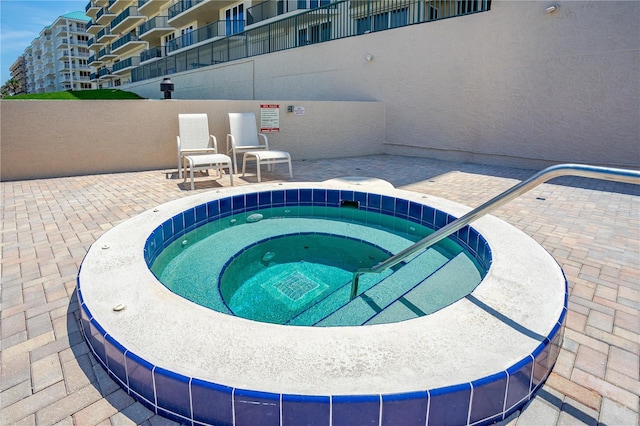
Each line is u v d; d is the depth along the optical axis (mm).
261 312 2734
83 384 1705
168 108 6898
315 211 5082
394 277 2945
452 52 8312
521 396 1588
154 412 1559
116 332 1716
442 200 4410
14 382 1715
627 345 2053
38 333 2084
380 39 9617
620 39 6223
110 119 6449
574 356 1961
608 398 1674
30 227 3768
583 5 6492
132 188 5457
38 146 6008
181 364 1512
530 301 2021
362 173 7008
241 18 20016
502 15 7445
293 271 3414
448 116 8594
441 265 3236
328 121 8852
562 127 7023
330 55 10945
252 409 1388
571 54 6734
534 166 7465
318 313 2625
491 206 2053
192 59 18281
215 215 4301
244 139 6902
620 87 6332
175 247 3641
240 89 14844
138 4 29719
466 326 1784
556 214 4414
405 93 9297
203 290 2863
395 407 1361
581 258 3195
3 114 5723
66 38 63469
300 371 1475
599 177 1604
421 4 10836
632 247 3430
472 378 1446
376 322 2199
